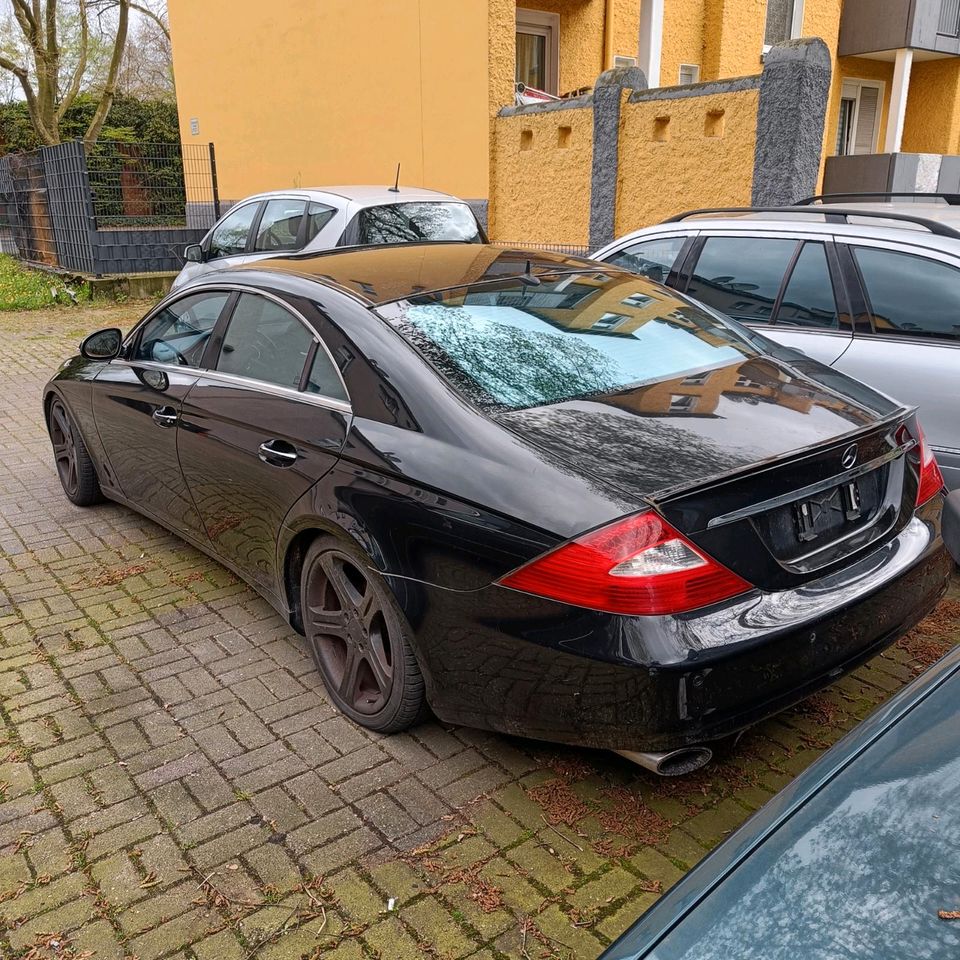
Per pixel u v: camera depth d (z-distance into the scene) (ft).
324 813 9.05
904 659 11.62
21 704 11.06
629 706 7.59
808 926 4.06
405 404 9.39
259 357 11.72
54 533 16.44
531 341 10.10
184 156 57.47
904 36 46.39
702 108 30.19
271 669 11.76
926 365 13.73
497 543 8.18
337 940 7.59
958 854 4.20
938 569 9.73
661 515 7.50
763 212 17.16
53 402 17.35
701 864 4.85
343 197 27.27
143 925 7.80
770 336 15.42
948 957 3.71
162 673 11.69
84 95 91.09
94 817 9.08
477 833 8.74
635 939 4.40
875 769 4.91
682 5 44.57
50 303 45.85
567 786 9.39
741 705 7.76
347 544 9.75
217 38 52.44
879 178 42.63
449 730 10.37
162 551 15.51
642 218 32.96
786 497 8.09
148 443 13.91
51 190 51.24
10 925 7.83
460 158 39.22
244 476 11.48
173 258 49.08
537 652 8.04
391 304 10.46
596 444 8.38
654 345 10.50
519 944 7.50
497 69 36.91
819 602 8.17
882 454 9.12
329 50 44.83
